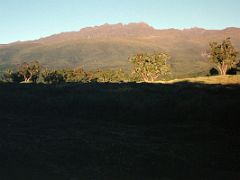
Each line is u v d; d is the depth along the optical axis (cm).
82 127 4388
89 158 3133
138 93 6256
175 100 5566
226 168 2903
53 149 3369
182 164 2989
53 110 5506
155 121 4862
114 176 2702
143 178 2664
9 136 3822
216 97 5659
